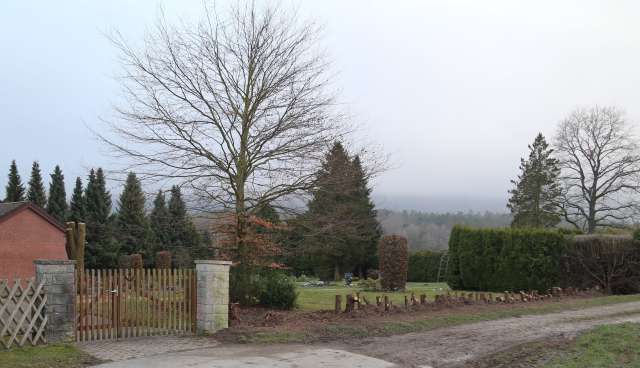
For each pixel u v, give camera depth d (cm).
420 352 1108
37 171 5581
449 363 1017
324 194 1720
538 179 5234
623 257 2333
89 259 4575
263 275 1698
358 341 1221
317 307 1738
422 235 5369
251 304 1630
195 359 1024
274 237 1706
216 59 1650
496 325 1427
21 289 1066
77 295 1154
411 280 4428
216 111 1655
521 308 1709
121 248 4581
